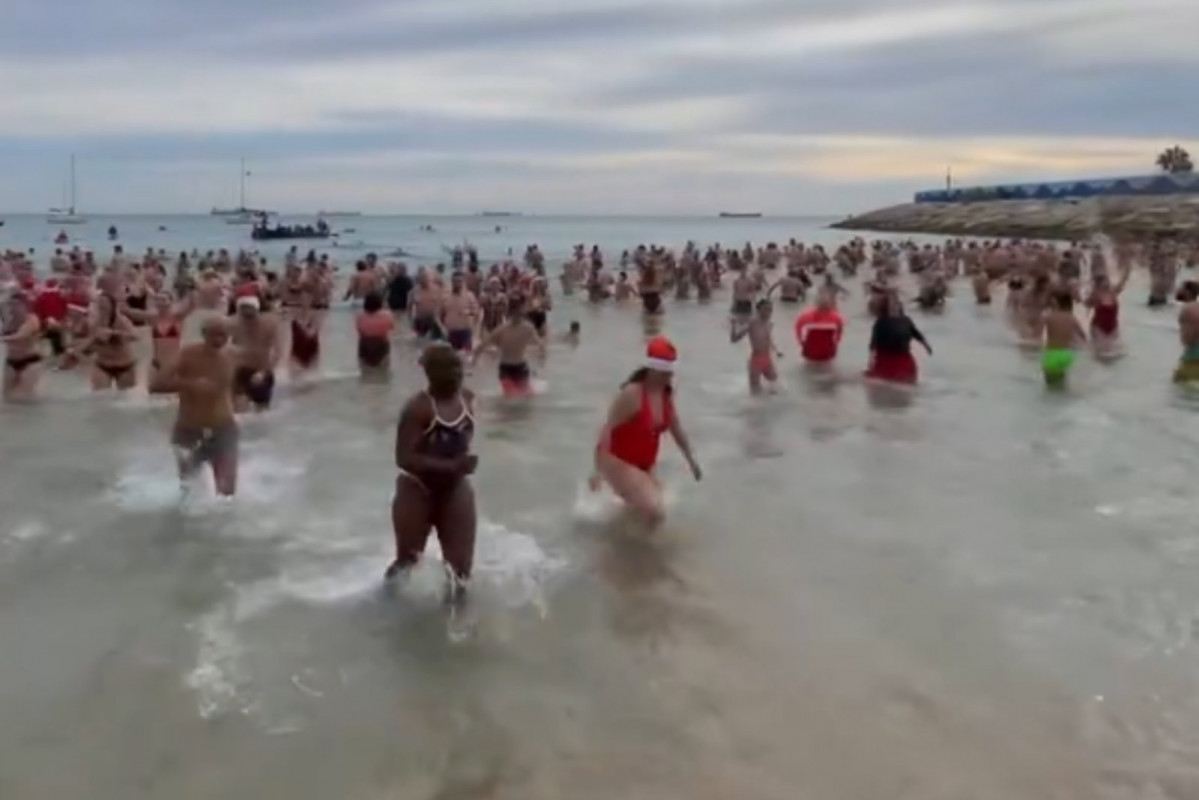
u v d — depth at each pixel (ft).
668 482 31.22
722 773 15.43
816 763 15.70
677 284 108.68
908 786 15.11
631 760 15.79
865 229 480.64
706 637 20.15
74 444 35.76
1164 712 17.26
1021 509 28.60
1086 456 34.83
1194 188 288.51
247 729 16.66
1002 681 18.34
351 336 69.00
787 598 22.12
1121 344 64.23
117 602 21.67
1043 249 145.18
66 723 16.79
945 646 19.75
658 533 26.32
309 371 52.49
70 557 24.25
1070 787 15.10
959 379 51.13
